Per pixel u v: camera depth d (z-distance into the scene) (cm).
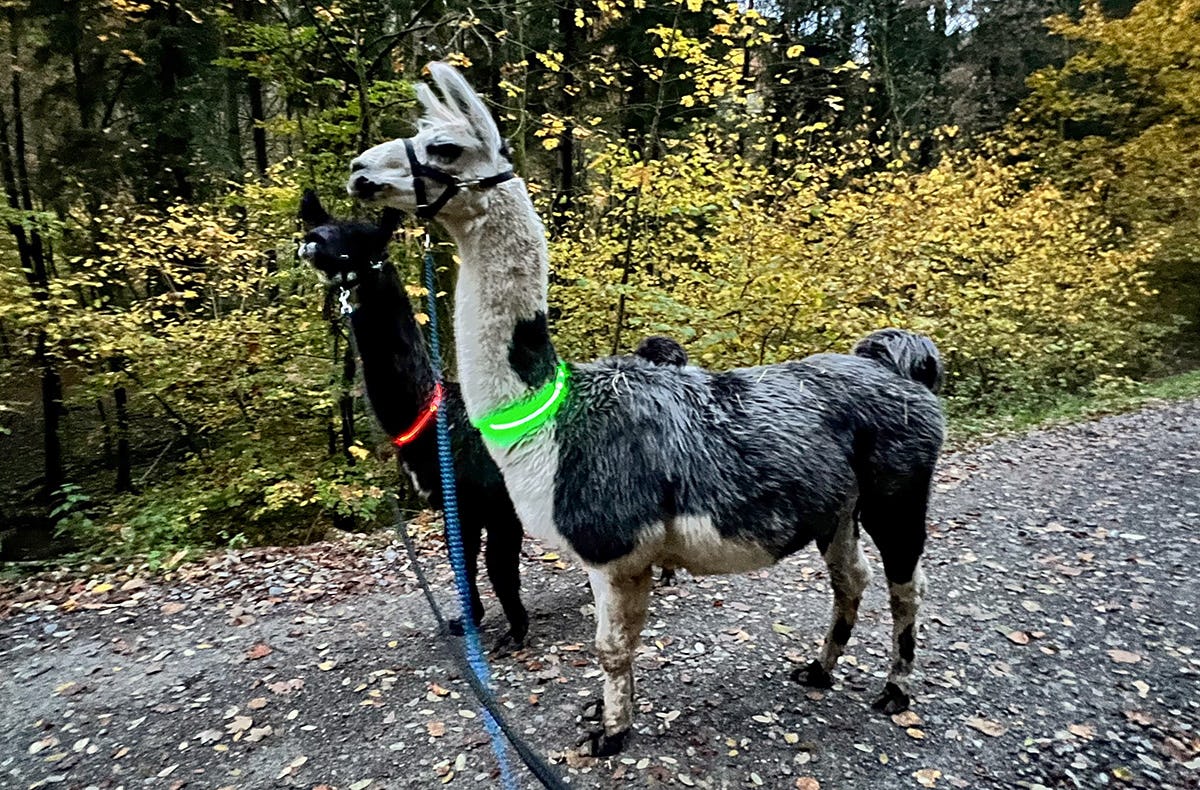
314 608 486
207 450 964
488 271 260
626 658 302
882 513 304
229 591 521
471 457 370
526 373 264
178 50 1095
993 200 1011
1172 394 1077
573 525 262
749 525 268
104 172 1024
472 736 338
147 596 519
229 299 900
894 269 875
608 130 1005
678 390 282
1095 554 521
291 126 759
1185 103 1248
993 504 640
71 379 1134
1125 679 367
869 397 297
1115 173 1360
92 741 349
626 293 718
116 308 841
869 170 1184
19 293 779
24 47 1054
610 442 263
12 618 492
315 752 332
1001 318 992
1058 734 326
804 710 347
